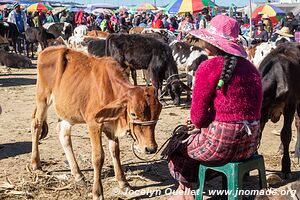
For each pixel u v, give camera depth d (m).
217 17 4.55
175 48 12.89
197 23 20.34
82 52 5.96
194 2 25.27
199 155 4.60
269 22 19.81
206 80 4.31
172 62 11.47
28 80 16.16
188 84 12.41
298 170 6.80
